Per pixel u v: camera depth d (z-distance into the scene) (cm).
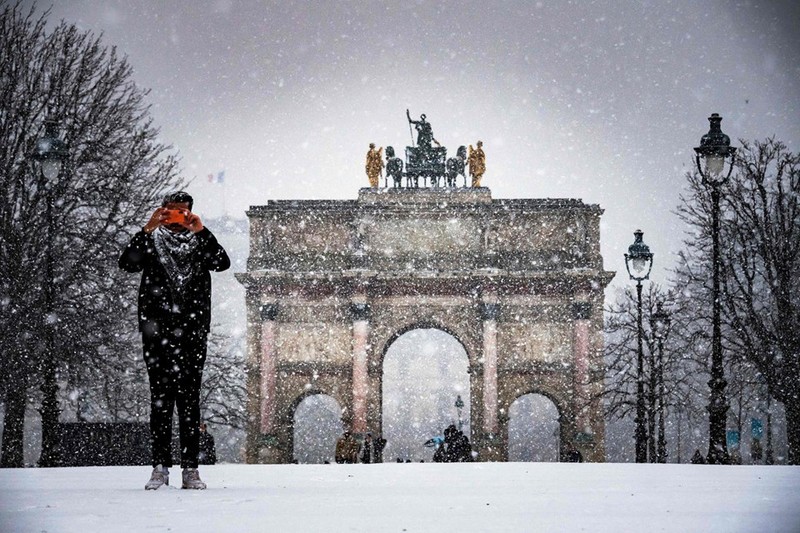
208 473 1778
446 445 5953
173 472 1967
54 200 5697
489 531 851
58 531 851
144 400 7831
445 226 10906
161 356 1427
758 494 1166
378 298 10850
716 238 4219
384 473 1720
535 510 1016
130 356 6788
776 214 6394
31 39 6016
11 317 5372
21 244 5503
